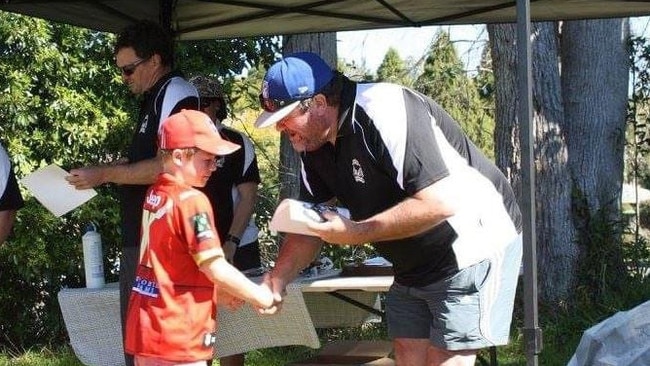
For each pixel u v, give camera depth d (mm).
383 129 2834
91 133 7098
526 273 2881
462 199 3016
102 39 7305
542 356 6508
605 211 7574
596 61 7855
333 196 3326
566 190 7535
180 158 3172
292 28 5559
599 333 2715
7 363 6816
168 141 3180
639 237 7969
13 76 6910
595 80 7848
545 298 7500
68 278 7328
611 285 7500
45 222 6867
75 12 4914
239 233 4328
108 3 4828
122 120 7246
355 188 3023
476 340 3092
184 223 3111
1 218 4184
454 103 10469
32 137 7008
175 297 3135
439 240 3047
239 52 8016
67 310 4258
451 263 3068
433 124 2971
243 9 5094
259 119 2883
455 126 3119
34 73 7055
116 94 7348
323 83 2865
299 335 4051
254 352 6719
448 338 3102
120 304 4031
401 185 2871
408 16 5297
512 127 7570
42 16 4988
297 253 3338
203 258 3096
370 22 5430
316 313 4715
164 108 3816
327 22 5422
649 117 8531
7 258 6875
